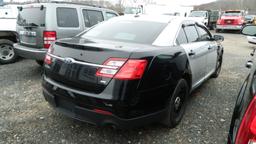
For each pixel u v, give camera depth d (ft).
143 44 11.06
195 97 16.11
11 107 13.57
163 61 10.21
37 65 23.08
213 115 13.44
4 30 22.63
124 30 12.56
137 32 12.24
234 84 19.30
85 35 12.89
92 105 9.34
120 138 10.85
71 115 10.05
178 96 11.77
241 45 45.80
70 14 19.72
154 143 10.59
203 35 16.48
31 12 18.81
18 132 11.07
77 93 9.59
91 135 11.00
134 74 9.06
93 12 22.16
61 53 10.34
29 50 18.40
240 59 30.76
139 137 10.99
